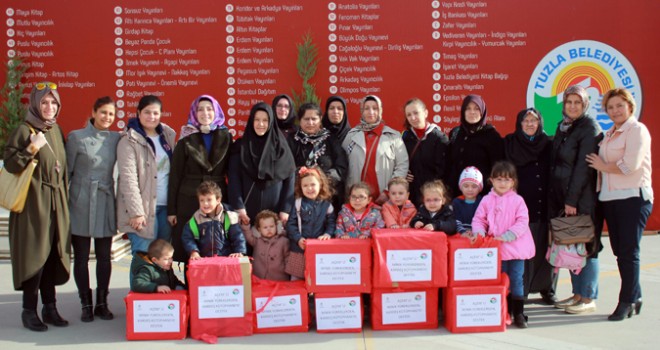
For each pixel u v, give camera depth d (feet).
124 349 13.41
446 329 14.73
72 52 25.73
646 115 26.27
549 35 25.80
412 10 25.79
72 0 25.62
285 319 14.47
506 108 25.98
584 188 15.30
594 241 15.47
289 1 25.77
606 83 26.02
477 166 16.67
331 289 14.42
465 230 15.37
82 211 15.21
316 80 25.99
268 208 16.01
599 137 15.46
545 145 16.02
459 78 25.91
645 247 24.71
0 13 25.63
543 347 13.42
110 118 15.51
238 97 25.99
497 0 25.70
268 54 25.90
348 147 17.40
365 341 13.85
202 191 14.83
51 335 14.44
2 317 15.92
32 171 13.93
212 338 13.88
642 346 13.50
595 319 15.49
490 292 14.37
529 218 16.11
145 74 25.85
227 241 15.47
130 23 25.71
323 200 15.69
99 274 15.78
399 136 17.42
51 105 14.29
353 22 25.82
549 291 16.93
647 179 15.12
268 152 15.79
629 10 25.76
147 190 15.57
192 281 14.01
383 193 16.79
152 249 14.73
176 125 26.04
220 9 25.75
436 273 14.32
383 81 25.98
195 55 25.85
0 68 25.71
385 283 14.26
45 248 14.23
